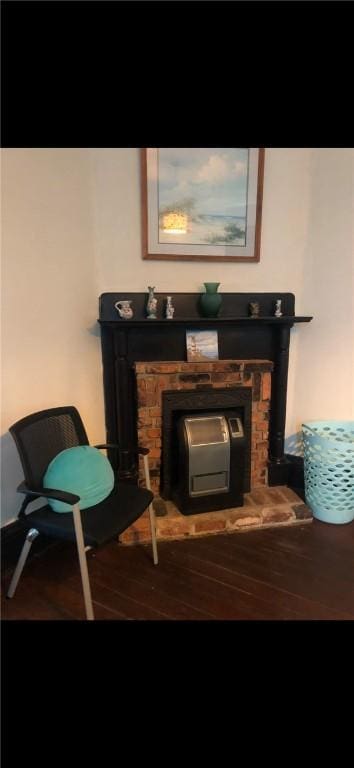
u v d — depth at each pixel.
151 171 2.18
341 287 2.41
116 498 1.82
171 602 1.73
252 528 2.29
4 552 1.91
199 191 2.25
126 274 2.30
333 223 2.35
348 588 1.82
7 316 1.84
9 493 1.93
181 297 2.35
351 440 2.52
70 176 2.06
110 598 1.75
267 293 2.45
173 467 2.39
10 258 1.82
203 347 2.38
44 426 1.83
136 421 2.36
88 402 2.37
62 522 1.60
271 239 2.42
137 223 2.25
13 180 1.79
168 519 2.22
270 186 2.34
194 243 2.31
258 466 2.56
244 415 2.43
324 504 2.32
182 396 2.31
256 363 2.38
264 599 1.75
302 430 2.50
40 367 2.03
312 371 2.60
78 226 2.14
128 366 2.30
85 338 2.28
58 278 2.06
